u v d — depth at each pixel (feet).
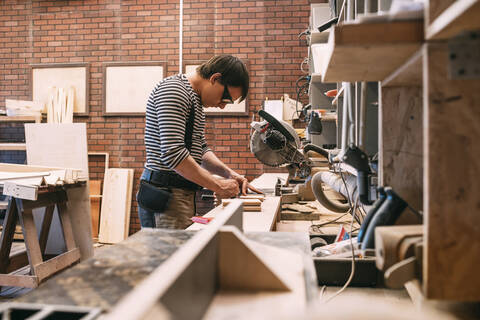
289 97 15.21
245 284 2.03
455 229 1.90
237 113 15.42
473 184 1.88
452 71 1.87
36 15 16.38
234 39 15.53
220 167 7.05
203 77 5.88
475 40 1.82
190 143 5.96
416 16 1.94
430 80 1.91
